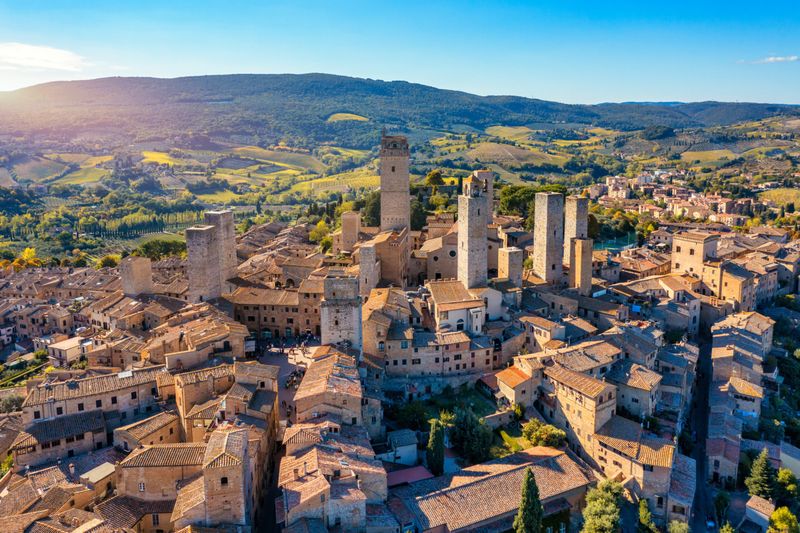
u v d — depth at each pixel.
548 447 123.62
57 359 170.12
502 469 113.12
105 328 188.25
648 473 115.12
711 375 162.00
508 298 165.75
